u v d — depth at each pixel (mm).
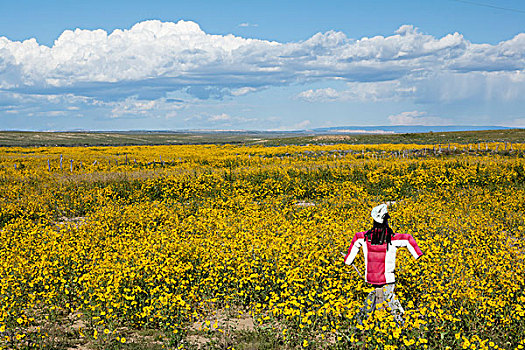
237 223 13703
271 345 6188
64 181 23859
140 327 6992
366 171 26281
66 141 147625
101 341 6391
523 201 16703
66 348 6293
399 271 7629
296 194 21984
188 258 9375
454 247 9875
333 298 6621
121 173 27172
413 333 5781
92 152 61656
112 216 15359
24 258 9688
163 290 7637
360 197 20172
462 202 17250
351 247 6781
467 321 6219
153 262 8484
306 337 6195
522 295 6957
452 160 31484
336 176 25625
